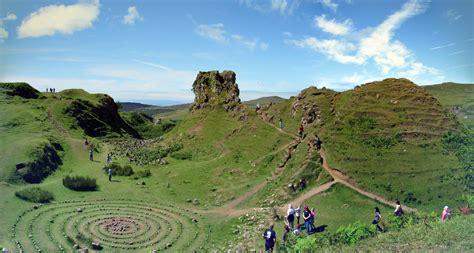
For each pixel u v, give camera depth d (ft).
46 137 289.53
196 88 395.14
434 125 211.41
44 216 165.37
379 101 237.66
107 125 422.41
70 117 369.50
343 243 114.32
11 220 154.51
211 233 160.97
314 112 266.16
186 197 208.74
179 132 350.64
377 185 172.04
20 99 369.91
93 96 468.34
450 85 442.09
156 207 193.47
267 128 287.07
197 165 261.85
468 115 303.27
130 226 165.68
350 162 189.26
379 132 209.36
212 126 330.34
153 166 276.62
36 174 219.20
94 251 139.03
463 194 159.02
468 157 185.26
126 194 211.61
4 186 192.44
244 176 228.02
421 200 160.86
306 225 131.13
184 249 143.74
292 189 181.57
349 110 235.81
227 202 195.93
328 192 171.73
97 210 182.80
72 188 211.00
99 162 279.28
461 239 100.01
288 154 221.87
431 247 96.22
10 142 262.67
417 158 187.73
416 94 236.43
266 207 176.45
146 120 612.70
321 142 212.23
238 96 362.94
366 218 146.61
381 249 99.19
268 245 113.60
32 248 131.64
